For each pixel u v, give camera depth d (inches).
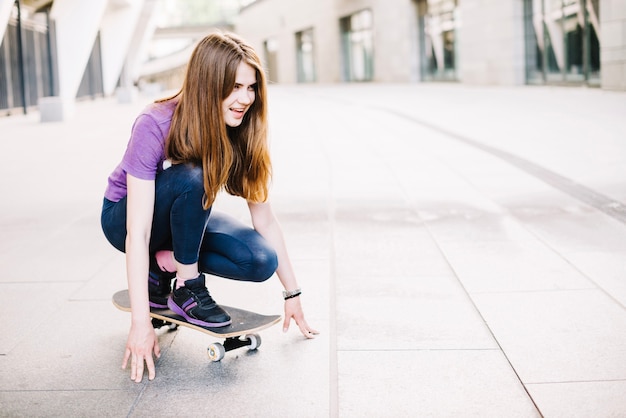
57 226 226.1
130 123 647.8
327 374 112.0
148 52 2925.7
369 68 1406.3
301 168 329.4
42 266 179.2
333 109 700.0
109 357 121.0
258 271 115.7
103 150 432.5
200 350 123.5
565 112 500.4
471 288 153.0
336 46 1555.1
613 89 639.8
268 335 129.1
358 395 104.7
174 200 110.4
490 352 119.0
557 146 354.3
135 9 1355.8
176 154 108.3
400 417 98.0
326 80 1651.1
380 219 222.2
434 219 220.2
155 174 110.4
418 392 105.2
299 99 930.1
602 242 186.2
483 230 203.9
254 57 107.6
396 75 1246.9
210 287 156.7
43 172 343.6
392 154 364.8
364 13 1400.1
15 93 810.8
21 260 185.3
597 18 687.1
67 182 312.5
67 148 446.0
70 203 264.1
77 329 134.8
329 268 170.6
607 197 238.5
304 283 159.0
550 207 229.3
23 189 296.0
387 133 458.3
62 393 107.7
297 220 223.9
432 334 127.4
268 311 140.8
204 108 105.3
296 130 502.6
